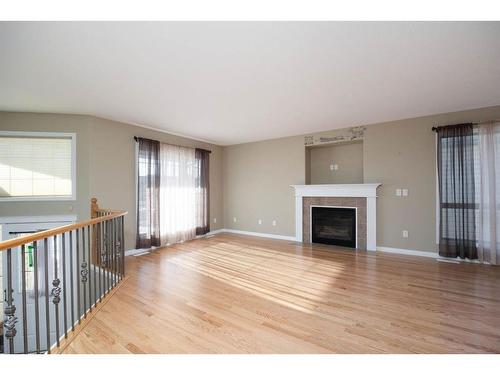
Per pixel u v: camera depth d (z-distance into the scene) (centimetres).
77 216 394
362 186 474
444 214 395
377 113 405
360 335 195
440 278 319
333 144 533
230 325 211
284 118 430
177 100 338
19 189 381
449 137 391
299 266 373
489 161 362
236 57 229
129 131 457
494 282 304
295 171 568
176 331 202
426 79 278
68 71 252
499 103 357
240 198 661
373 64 244
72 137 394
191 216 573
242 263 390
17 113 377
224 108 373
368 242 472
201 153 605
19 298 364
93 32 189
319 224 534
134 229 458
